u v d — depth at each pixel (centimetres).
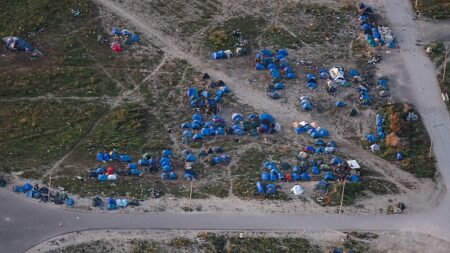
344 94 8512
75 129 7856
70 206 6869
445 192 7281
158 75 8706
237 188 7169
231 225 6756
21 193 6981
